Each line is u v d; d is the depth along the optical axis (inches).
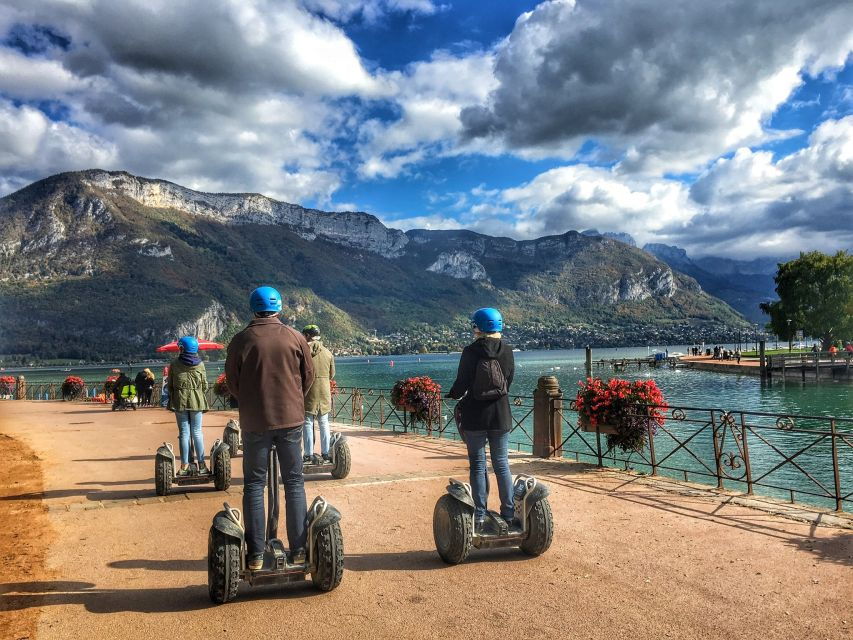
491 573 179.3
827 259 2755.9
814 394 1578.5
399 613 151.8
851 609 146.3
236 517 163.9
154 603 160.9
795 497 542.0
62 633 142.8
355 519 243.8
